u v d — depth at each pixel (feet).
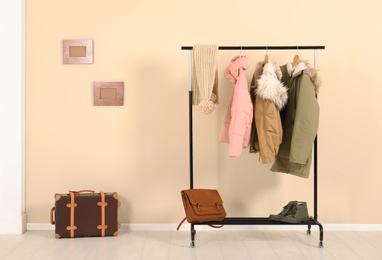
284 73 13.11
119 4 14.07
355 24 14.10
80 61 14.01
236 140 12.09
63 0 14.05
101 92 14.08
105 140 14.16
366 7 14.08
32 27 14.03
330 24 14.10
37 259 11.56
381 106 14.17
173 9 14.08
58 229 13.24
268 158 12.24
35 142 14.14
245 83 12.36
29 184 14.16
